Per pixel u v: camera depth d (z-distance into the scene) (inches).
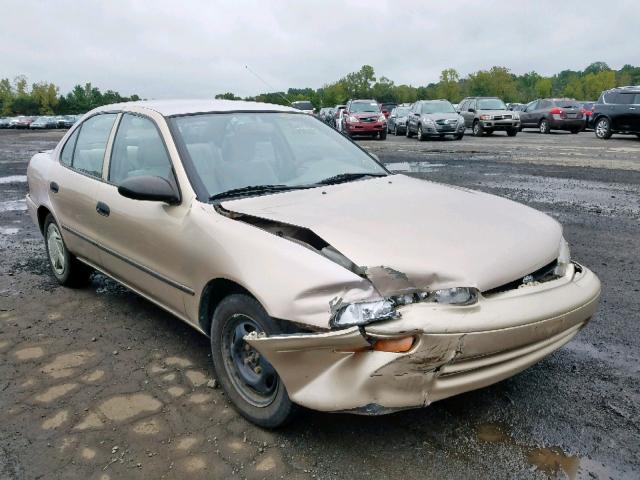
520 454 101.3
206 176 129.4
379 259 96.4
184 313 129.2
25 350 146.3
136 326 160.1
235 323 112.2
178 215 125.0
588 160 530.0
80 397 123.4
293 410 103.4
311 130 161.9
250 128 148.3
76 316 168.4
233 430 110.3
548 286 108.0
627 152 598.2
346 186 136.9
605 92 815.1
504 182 403.9
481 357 96.9
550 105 1034.1
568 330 111.1
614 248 230.8
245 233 109.3
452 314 92.8
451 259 99.3
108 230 150.5
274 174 138.9
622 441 104.7
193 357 140.8
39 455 104.0
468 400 118.7
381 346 90.2
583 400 118.4
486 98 1007.0
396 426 110.2
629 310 165.8
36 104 3929.6
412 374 91.7
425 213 117.1
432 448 103.4
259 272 102.0
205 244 115.0
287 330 98.3
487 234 109.5
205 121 144.3
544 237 116.0
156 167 137.3
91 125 173.6
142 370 134.7
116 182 151.8
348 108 987.3
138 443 107.0
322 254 100.1
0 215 330.3
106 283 199.0
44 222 198.1
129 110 156.2
